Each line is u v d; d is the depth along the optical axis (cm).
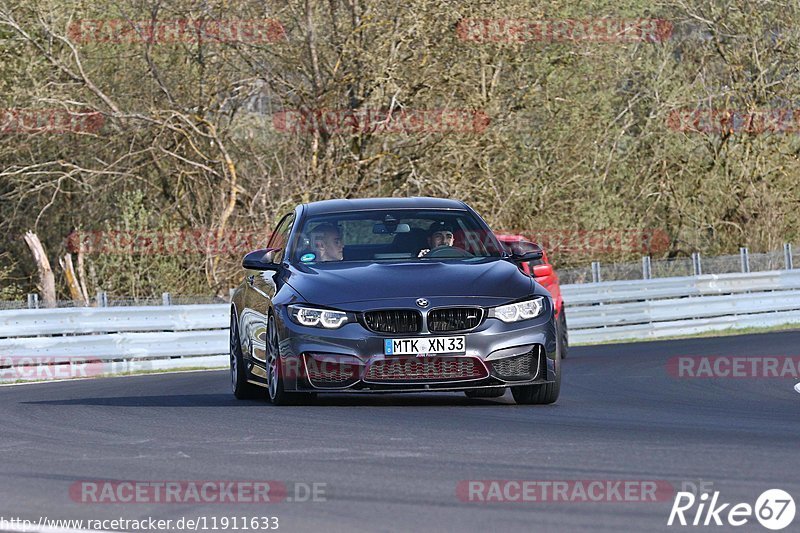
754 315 7994
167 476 2008
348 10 8400
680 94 10669
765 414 2945
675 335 7625
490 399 3297
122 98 8875
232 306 3672
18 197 9006
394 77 8131
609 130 10219
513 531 1537
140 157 8962
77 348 5503
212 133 8512
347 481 1917
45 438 2581
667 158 10925
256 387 3553
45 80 8538
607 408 3067
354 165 8475
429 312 2902
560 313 5647
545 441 2352
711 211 11112
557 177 9600
